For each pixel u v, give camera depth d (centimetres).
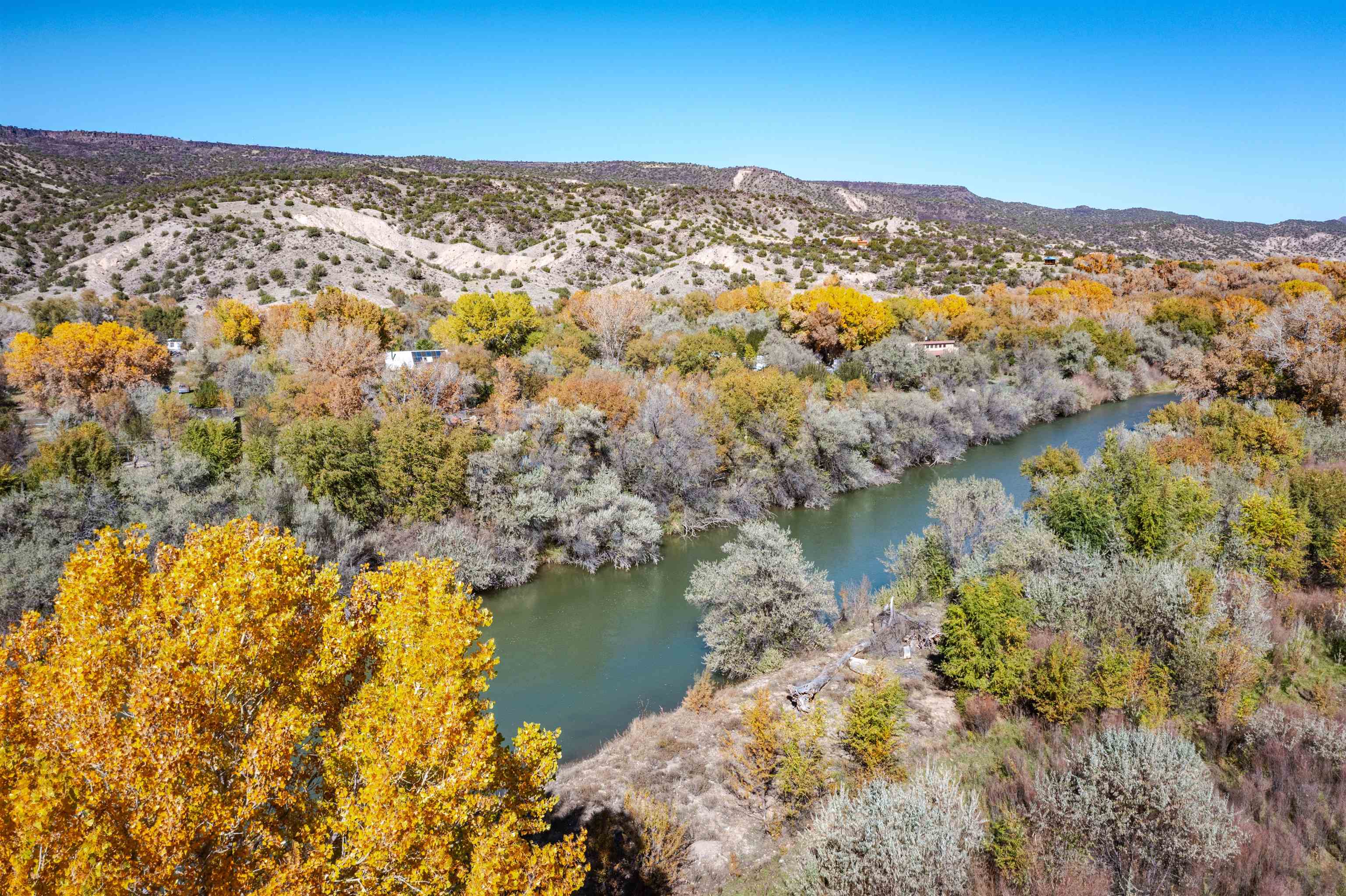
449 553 3506
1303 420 4822
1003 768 1861
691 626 3234
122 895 770
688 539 4388
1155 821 1383
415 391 4791
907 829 1324
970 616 2312
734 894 1548
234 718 923
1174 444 4262
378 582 1243
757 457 4888
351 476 3672
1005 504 3412
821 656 2709
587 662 2909
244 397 5731
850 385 6338
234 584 971
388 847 878
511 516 3775
